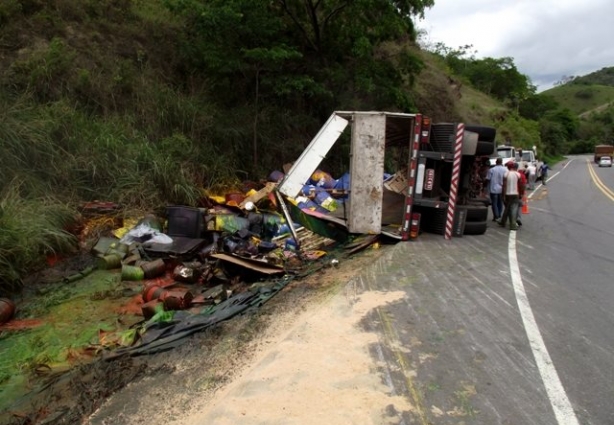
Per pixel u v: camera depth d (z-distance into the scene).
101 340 5.31
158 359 4.54
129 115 12.08
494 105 52.34
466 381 3.84
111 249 8.22
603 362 4.20
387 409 3.42
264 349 4.46
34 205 8.16
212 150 13.05
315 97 16.12
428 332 4.78
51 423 3.63
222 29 13.16
